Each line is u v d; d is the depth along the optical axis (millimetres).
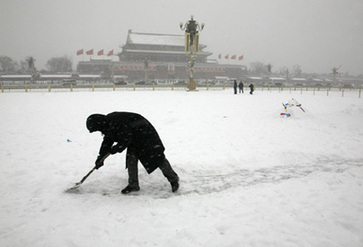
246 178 4703
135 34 104375
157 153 3898
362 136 8219
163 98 23391
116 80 87375
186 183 4512
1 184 4477
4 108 15898
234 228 2902
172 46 103500
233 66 109875
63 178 4777
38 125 10523
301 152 6172
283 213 3227
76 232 2908
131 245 2643
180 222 3086
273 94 31734
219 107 16875
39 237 2836
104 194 4055
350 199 3527
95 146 7270
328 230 2832
